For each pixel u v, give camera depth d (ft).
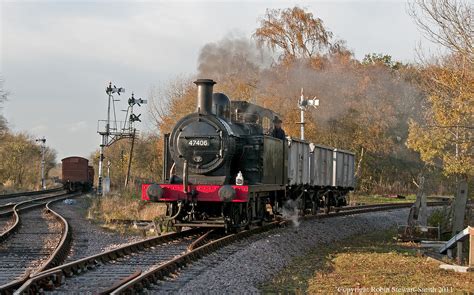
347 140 138.62
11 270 36.27
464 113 55.16
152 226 60.75
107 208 84.89
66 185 169.99
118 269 35.32
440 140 60.23
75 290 29.01
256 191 52.70
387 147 143.43
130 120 144.56
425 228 60.54
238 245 46.26
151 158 196.44
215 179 51.70
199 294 29.14
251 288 32.04
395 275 39.11
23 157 223.30
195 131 51.98
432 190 130.82
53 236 54.95
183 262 36.94
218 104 54.49
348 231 68.33
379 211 92.99
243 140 55.36
